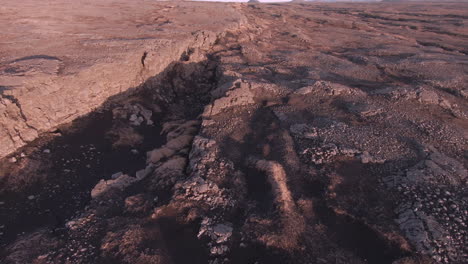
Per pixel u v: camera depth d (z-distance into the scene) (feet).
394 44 91.81
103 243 23.11
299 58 70.59
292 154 32.50
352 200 26.23
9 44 51.72
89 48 53.21
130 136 42.60
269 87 47.73
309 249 22.18
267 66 63.05
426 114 41.73
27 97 36.47
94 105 45.39
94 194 29.60
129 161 37.73
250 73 56.95
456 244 21.65
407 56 75.05
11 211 28.71
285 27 119.03
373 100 45.11
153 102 52.75
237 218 25.75
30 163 33.96
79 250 22.75
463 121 40.73
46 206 29.71
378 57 75.05
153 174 32.48
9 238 25.58
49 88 39.06
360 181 28.32
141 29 73.05
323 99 45.32
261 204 26.68
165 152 36.58
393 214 24.75
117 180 31.60
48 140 37.83
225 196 27.78
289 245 22.30
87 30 67.15
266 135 36.65
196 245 23.22
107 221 25.70
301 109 42.47
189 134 40.11
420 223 23.15
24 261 21.83
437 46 92.79
